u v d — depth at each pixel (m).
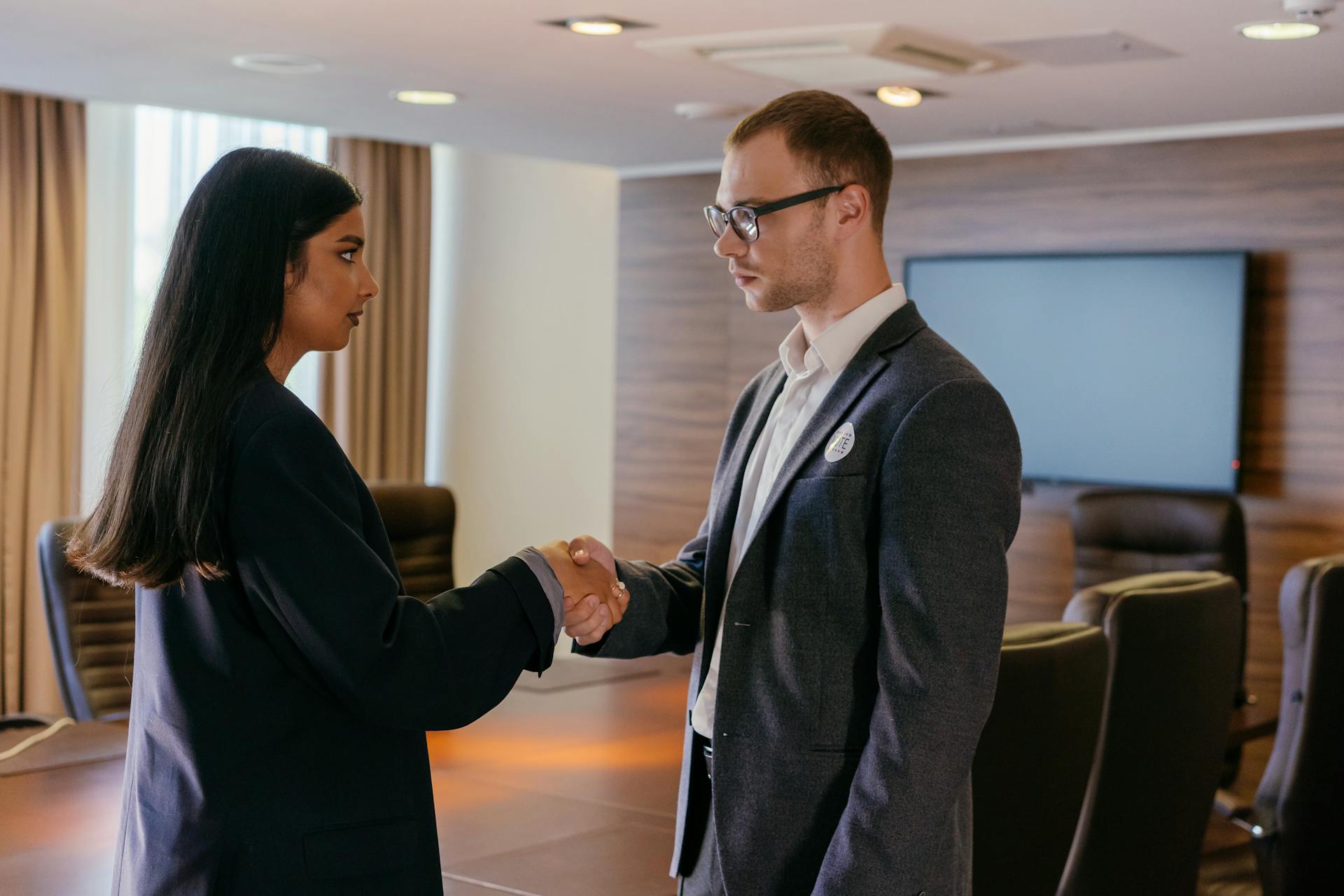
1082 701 2.09
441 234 8.01
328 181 1.62
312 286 1.61
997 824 1.98
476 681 1.61
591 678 3.78
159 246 6.55
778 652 1.69
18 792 2.60
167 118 6.57
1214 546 4.96
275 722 1.53
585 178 7.52
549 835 2.39
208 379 1.52
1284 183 5.50
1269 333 5.57
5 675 6.05
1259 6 3.68
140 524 1.50
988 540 1.58
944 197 6.37
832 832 1.65
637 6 3.88
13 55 4.89
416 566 4.39
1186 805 2.63
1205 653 2.59
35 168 5.98
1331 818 3.05
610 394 7.50
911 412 1.61
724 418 7.02
